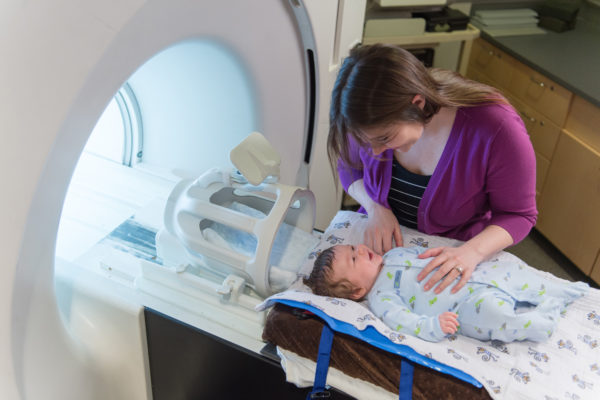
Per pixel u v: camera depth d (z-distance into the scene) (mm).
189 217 1347
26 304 1093
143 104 1734
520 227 1274
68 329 1282
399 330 1168
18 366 1110
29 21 955
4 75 946
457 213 1361
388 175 1371
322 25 1681
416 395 1082
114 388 1410
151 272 1361
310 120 1956
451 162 1247
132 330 1333
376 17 2527
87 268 1416
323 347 1126
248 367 1248
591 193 2273
